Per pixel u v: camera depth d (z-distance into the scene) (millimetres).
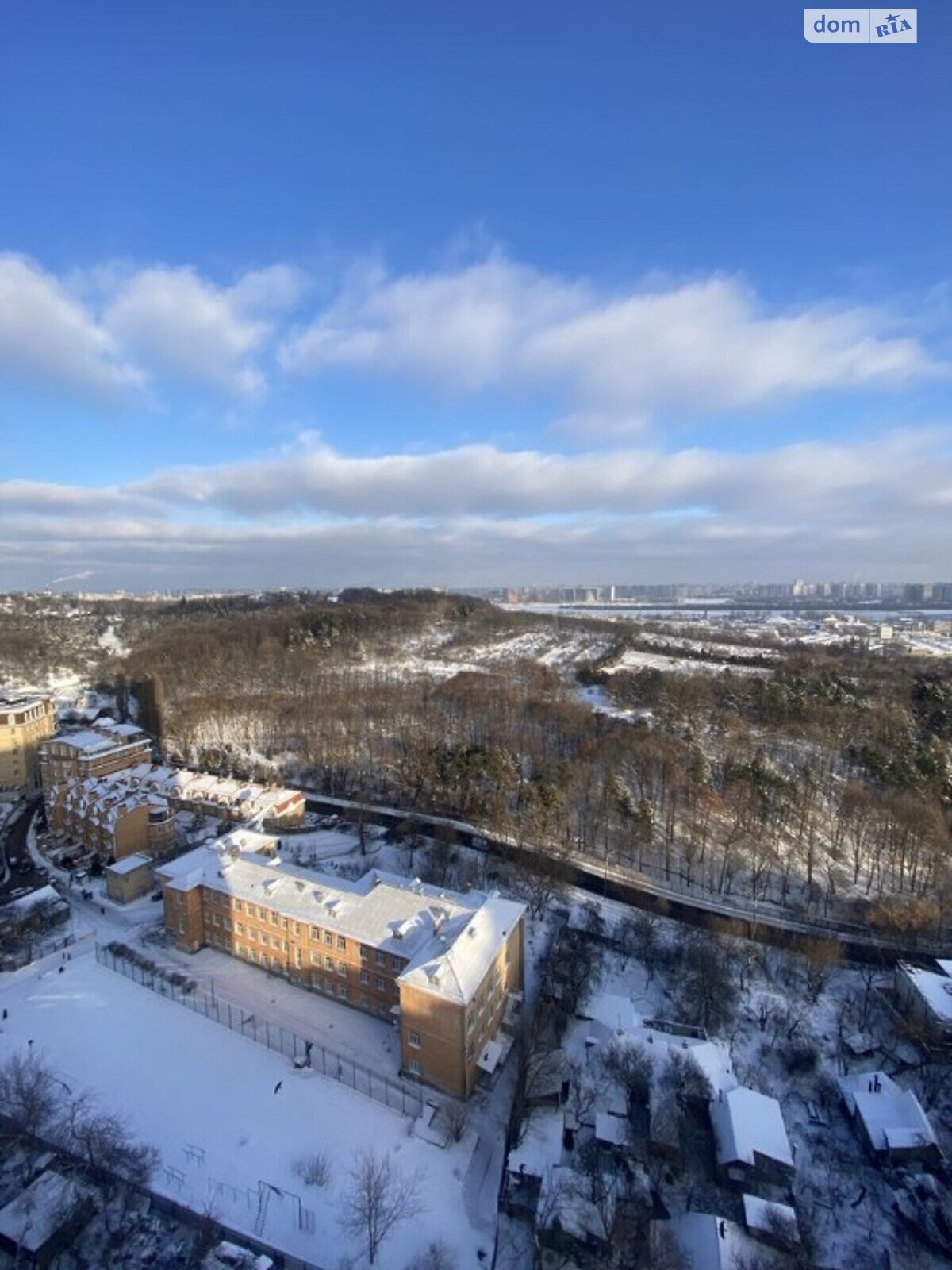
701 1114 64125
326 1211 54875
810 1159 62375
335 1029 75188
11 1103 60781
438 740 158000
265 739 176125
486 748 140500
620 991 83312
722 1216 55750
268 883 85812
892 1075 72312
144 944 90000
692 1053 68062
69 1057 69625
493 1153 61312
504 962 75500
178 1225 53094
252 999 79812
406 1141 61750
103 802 116000
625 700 197000
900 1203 57281
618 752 143500
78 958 86562
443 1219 55062
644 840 117000
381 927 76562
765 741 158125
